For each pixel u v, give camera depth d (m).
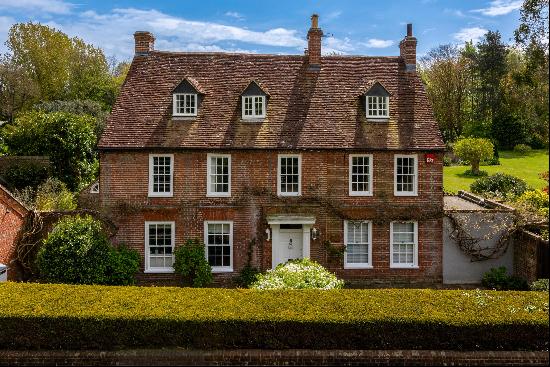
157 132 23.02
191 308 14.20
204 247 22.83
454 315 13.92
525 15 27.30
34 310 13.76
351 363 13.44
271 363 13.39
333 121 23.72
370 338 13.73
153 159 22.70
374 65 25.66
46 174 30.25
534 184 43.78
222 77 24.94
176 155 22.70
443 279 23.34
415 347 13.79
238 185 22.81
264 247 22.89
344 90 24.78
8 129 38.91
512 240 23.23
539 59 27.78
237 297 15.19
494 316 13.89
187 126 23.23
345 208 22.94
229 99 24.20
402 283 23.23
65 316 13.54
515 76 30.33
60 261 20.45
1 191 20.48
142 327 13.59
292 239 23.02
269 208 22.83
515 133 65.19
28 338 13.54
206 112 23.73
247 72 25.14
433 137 23.44
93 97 63.19
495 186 37.31
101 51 68.50
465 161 51.03
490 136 66.44
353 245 23.31
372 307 14.43
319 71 25.25
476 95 74.19
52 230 21.70
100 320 13.54
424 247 23.23
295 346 13.74
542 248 20.86
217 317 13.68
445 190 41.38
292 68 25.31
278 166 22.86
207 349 13.64
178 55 25.48
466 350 13.73
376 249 23.16
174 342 13.70
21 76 53.41
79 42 66.56
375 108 23.91
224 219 22.83
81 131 33.09
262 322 13.66
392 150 22.92
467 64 71.44
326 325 13.66
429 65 72.56
